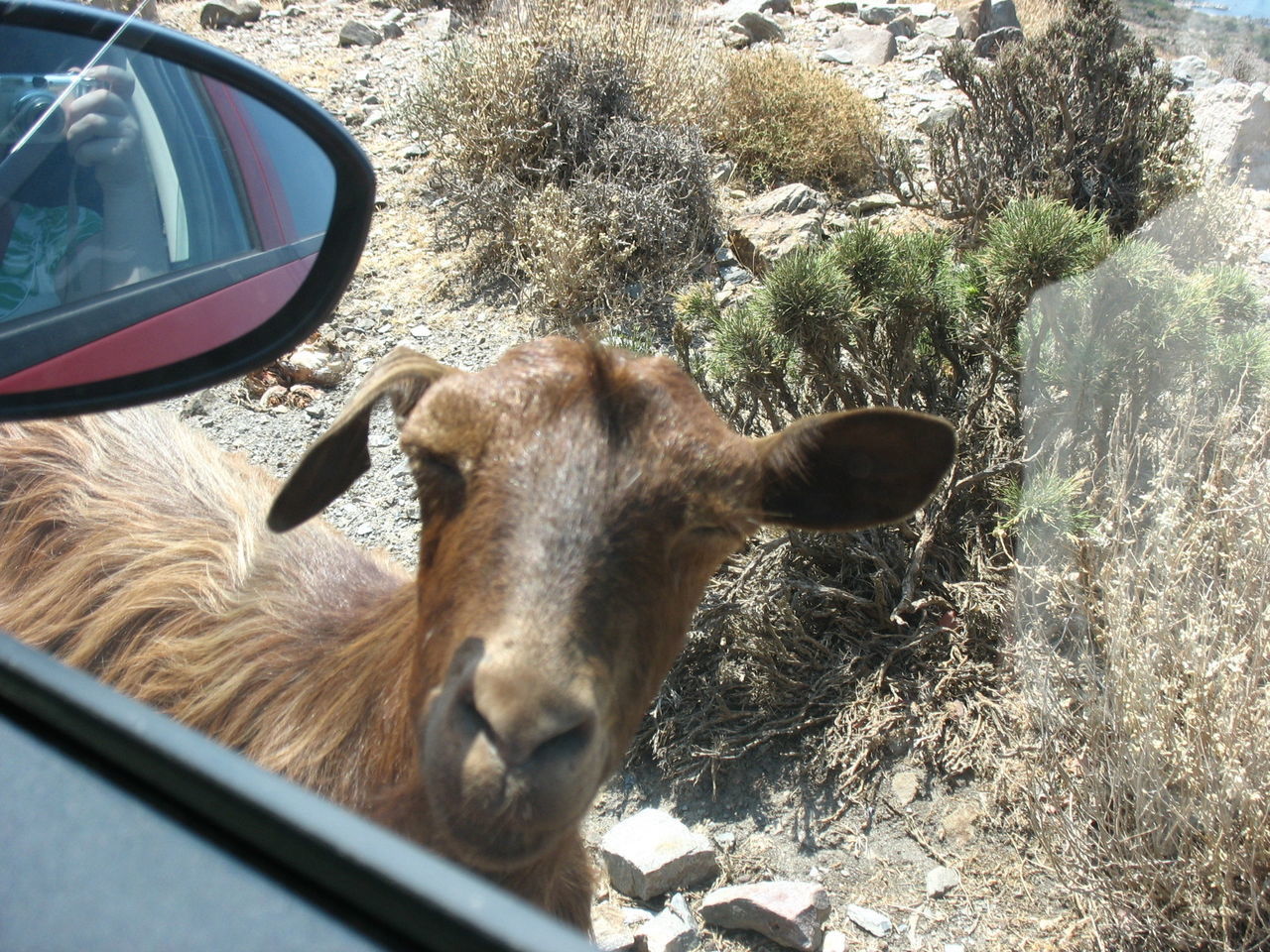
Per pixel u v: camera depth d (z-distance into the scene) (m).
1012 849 1.61
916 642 1.78
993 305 1.85
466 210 2.87
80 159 1.31
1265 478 1.59
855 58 3.95
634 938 1.51
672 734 1.76
